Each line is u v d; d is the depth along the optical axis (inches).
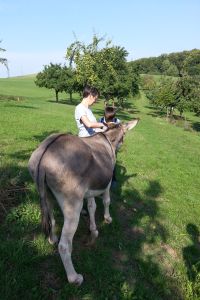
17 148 183.5
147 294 82.4
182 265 99.7
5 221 94.1
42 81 987.9
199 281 90.0
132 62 831.7
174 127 644.1
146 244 106.3
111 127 97.5
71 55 492.1
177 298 86.2
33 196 110.0
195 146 386.9
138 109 1090.1
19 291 72.1
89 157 76.6
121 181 161.3
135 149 265.4
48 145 74.0
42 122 330.6
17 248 82.7
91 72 502.0
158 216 130.0
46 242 87.9
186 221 133.3
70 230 73.5
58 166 71.7
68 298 74.1
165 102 905.5
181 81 932.0
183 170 223.3
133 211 127.0
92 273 83.4
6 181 114.6
